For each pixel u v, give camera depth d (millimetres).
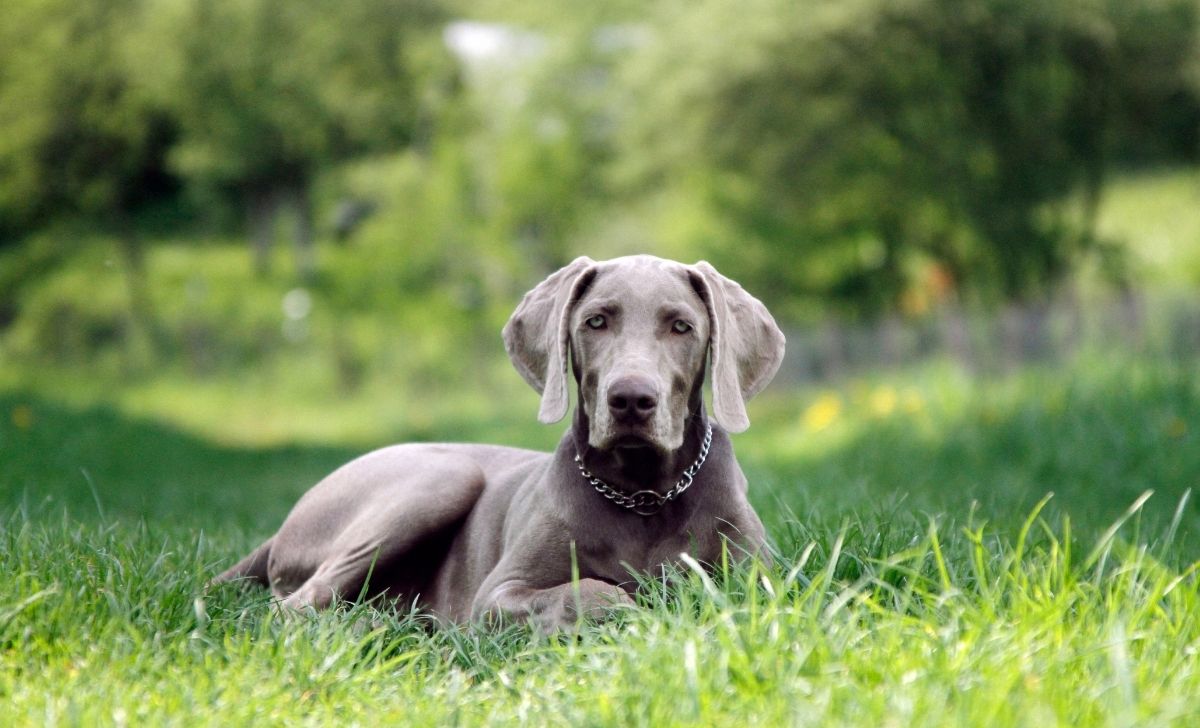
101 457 12797
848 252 26172
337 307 35188
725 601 3291
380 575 4523
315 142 38938
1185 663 3113
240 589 4617
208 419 25562
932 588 3906
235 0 38125
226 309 35344
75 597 3729
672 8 24906
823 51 20312
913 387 13250
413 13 39000
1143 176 30453
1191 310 15375
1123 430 9031
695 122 22094
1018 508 5605
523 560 4086
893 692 2789
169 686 3158
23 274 37625
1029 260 20688
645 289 3969
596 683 3088
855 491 6480
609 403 3758
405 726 3002
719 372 4012
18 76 38188
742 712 2848
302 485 10812
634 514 4047
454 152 37125
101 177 39594
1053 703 2754
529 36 37844
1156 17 18734
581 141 35938
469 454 4922
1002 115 20297
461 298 34500
